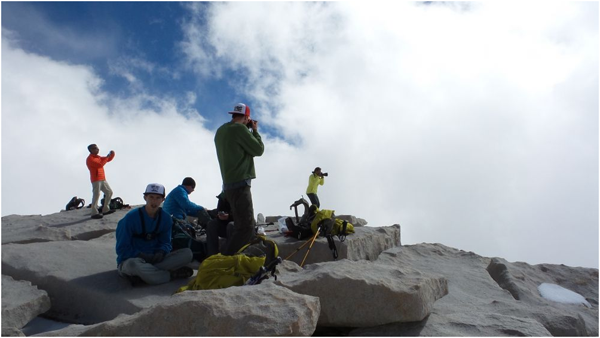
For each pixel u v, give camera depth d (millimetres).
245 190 6234
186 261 5512
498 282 7320
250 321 3098
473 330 3875
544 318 4602
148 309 3285
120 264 5254
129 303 4645
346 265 4621
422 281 4273
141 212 5426
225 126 6375
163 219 5520
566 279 7824
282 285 4141
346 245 8109
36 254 5863
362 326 3980
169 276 5383
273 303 3350
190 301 3219
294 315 3209
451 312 4586
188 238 6320
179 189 7520
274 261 4945
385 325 4004
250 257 4992
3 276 5070
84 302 4938
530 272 7883
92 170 10773
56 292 5094
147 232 5434
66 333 3479
